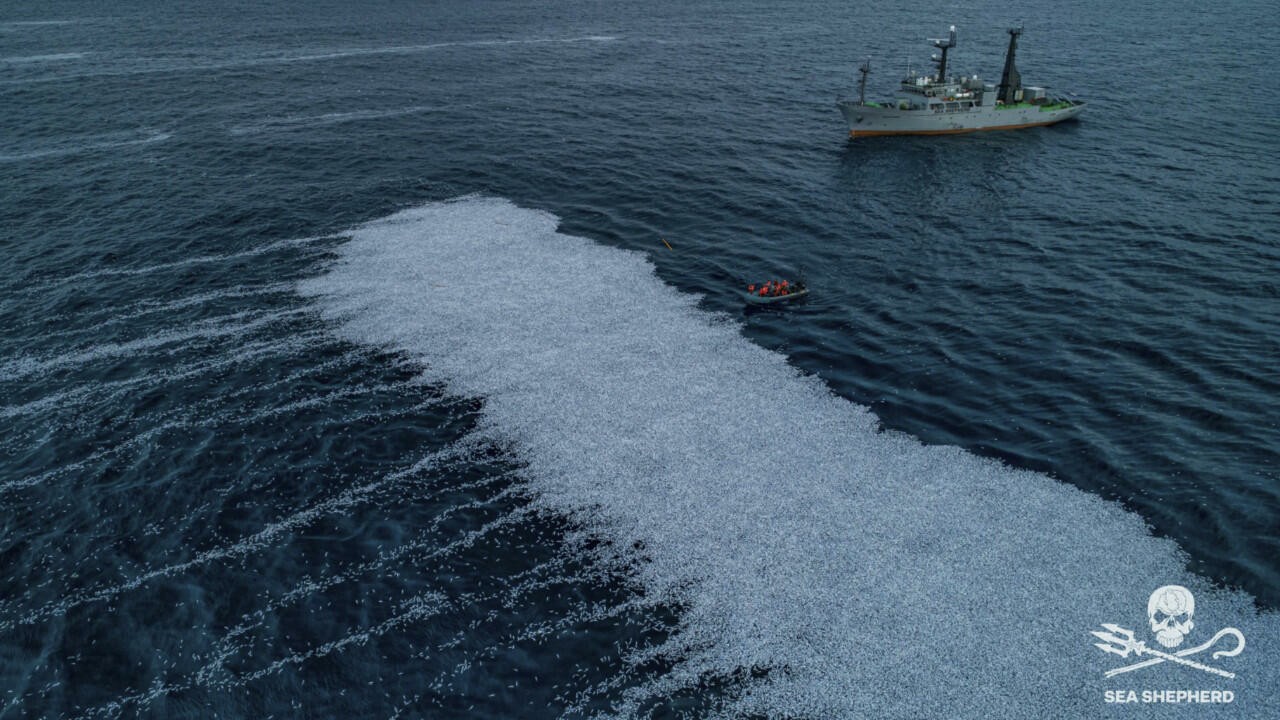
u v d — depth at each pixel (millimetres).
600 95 121438
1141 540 37750
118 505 41219
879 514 39938
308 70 136000
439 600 35594
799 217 76438
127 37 163625
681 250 70125
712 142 98688
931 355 53781
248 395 50188
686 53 152250
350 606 35375
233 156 92250
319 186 83750
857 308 59938
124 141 97125
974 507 40250
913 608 34500
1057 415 47125
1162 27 169000
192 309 60125
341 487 42594
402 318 58938
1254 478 41062
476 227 74312
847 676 31625
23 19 187625
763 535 38750
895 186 83938
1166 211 74062
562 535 39188
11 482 42750
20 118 105375
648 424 47188
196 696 31422
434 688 31625
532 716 30469
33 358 53906
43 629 34219
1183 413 46500
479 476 43250
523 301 61188
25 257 67625
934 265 66250
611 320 58656
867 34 167875
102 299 61469
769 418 47656
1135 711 29859
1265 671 31203
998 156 92500
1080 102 105125
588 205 79812
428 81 129750
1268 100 109125
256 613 35062
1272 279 60406
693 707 30594
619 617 34562
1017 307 59125
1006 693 30734
